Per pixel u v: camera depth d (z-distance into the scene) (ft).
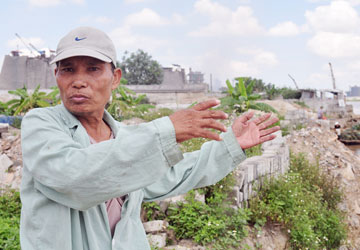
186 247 14.35
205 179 4.52
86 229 3.59
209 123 3.01
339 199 29.78
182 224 15.30
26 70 152.35
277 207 19.36
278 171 25.52
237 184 18.45
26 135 3.34
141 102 114.83
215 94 129.80
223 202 17.20
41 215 3.40
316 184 30.42
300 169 32.27
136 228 4.28
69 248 3.41
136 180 2.99
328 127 68.18
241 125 4.41
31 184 3.51
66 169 2.94
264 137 4.33
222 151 4.36
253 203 19.24
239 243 15.74
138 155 2.95
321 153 39.88
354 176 36.14
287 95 157.69
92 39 3.63
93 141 4.02
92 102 3.73
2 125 31.68
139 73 164.45
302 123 68.59
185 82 205.05
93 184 2.91
